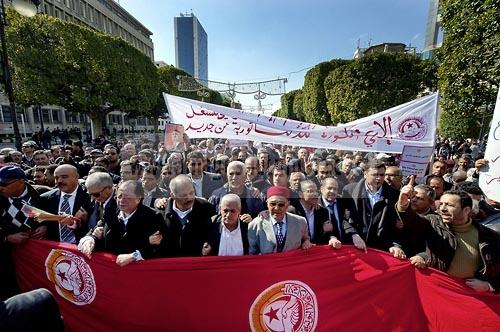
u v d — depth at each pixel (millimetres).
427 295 2398
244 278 2400
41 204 3059
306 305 2441
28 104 19391
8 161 5344
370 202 3295
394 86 18516
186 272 2393
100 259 2475
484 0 6434
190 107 3902
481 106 7652
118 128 47375
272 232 2592
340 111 21375
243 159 5934
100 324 2516
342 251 2500
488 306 2281
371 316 2459
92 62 20344
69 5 43562
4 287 2609
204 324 2396
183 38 118375
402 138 3590
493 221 2775
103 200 2797
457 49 7090
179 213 2760
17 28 17531
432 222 2488
